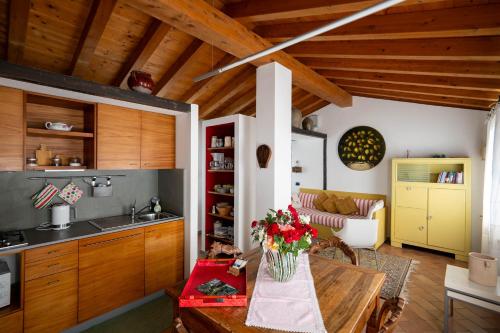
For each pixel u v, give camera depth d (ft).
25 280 6.55
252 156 12.42
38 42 9.20
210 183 13.80
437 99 14.02
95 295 7.84
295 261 5.32
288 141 11.30
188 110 10.11
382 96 16.94
